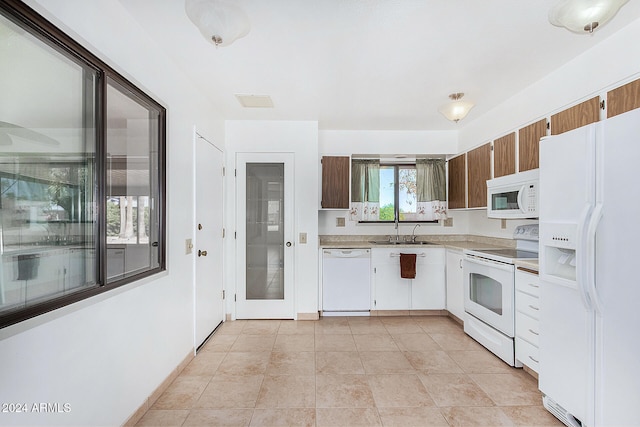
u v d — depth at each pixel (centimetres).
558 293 175
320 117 347
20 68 107
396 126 383
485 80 252
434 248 371
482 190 330
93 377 139
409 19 171
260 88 267
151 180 197
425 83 258
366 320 355
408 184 430
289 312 356
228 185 352
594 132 151
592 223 147
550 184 181
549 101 241
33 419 110
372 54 210
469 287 306
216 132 317
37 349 111
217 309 325
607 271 144
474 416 182
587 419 155
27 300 110
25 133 109
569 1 137
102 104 145
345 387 212
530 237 289
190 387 212
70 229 130
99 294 143
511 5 160
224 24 141
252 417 180
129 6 160
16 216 107
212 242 306
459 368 240
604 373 147
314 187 357
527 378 225
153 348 192
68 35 124
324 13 166
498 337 256
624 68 181
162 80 204
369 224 423
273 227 357
